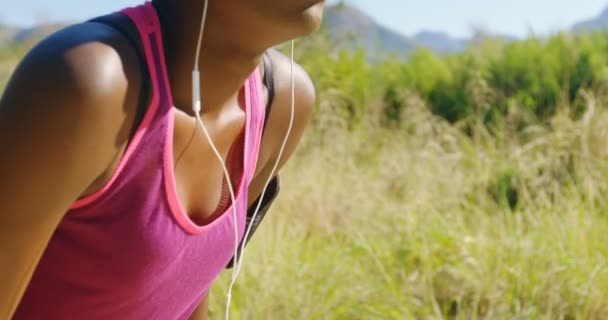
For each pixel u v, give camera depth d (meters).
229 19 1.29
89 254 1.29
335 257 4.60
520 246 4.60
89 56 1.14
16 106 1.12
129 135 1.21
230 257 1.58
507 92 8.62
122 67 1.17
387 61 10.01
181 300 1.51
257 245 4.48
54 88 1.11
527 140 7.29
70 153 1.13
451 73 9.40
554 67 8.79
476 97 7.80
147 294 1.38
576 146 6.24
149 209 1.26
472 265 4.56
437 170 6.26
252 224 1.86
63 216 1.24
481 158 6.59
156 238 1.29
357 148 7.16
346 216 5.50
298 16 1.28
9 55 9.29
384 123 8.49
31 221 1.17
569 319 4.27
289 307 4.00
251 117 1.50
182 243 1.36
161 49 1.26
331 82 8.45
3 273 1.21
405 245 4.89
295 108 1.72
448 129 7.26
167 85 1.25
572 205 5.23
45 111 1.11
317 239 5.11
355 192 5.88
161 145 1.24
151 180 1.25
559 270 4.33
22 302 1.36
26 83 1.12
